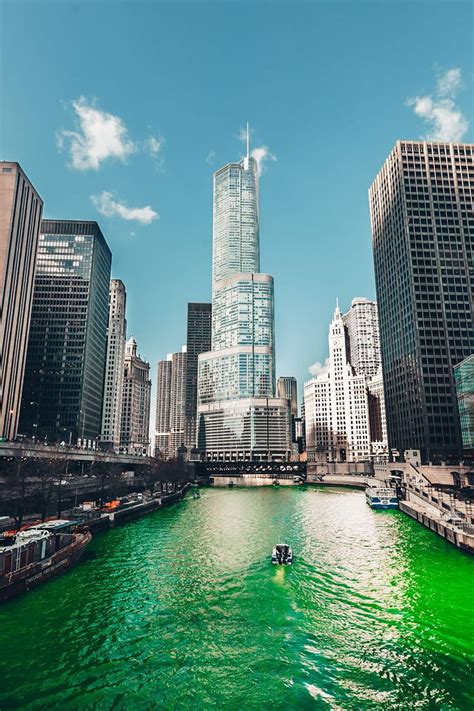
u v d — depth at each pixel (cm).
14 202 14588
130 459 16488
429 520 8088
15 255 14812
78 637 3547
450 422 17875
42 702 2695
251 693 2792
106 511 9031
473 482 12244
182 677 2977
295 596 4484
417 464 14700
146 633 3634
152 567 5575
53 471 8388
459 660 3188
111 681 2923
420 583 4856
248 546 6838
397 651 3322
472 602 4275
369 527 8538
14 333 14850
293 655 3275
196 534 7862
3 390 13925
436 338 18688
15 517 6681
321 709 2634
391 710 2617
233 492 17938
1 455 8300
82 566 5619
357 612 4062
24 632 3631
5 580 4244
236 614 4031
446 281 19262
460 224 19862
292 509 11575
